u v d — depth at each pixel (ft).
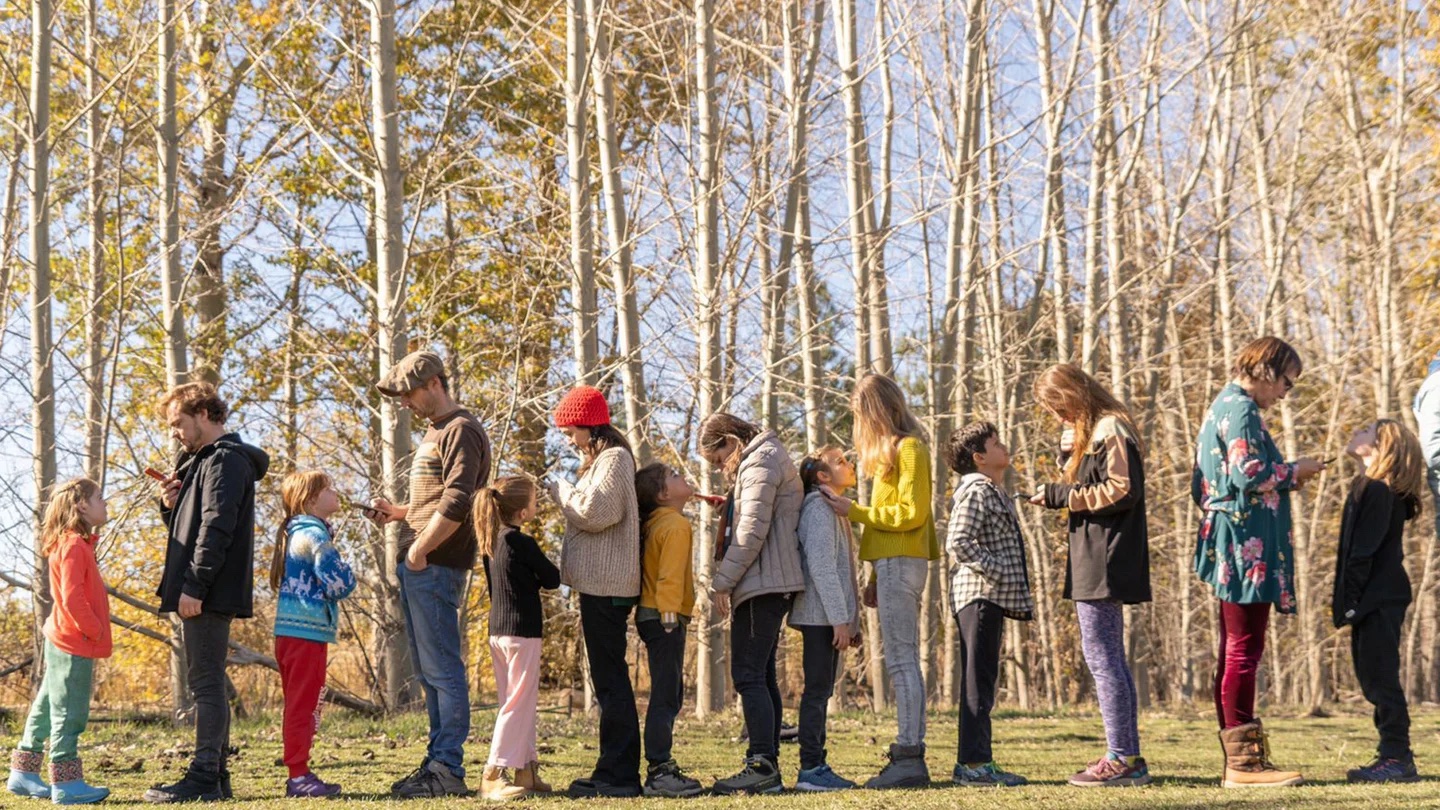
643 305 39.83
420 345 42.80
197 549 16.47
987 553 17.84
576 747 24.36
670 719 17.42
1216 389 67.92
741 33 44.98
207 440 17.31
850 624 18.26
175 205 37.68
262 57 38.34
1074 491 17.71
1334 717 42.80
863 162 40.60
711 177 35.01
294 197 56.65
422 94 55.06
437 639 17.31
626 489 17.26
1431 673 76.79
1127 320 62.08
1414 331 67.67
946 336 46.85
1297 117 67.41
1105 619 17.98
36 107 31.17
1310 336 78.69
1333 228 75.25
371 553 36.94
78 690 16.62
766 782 17.31
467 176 52.16
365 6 35.53
